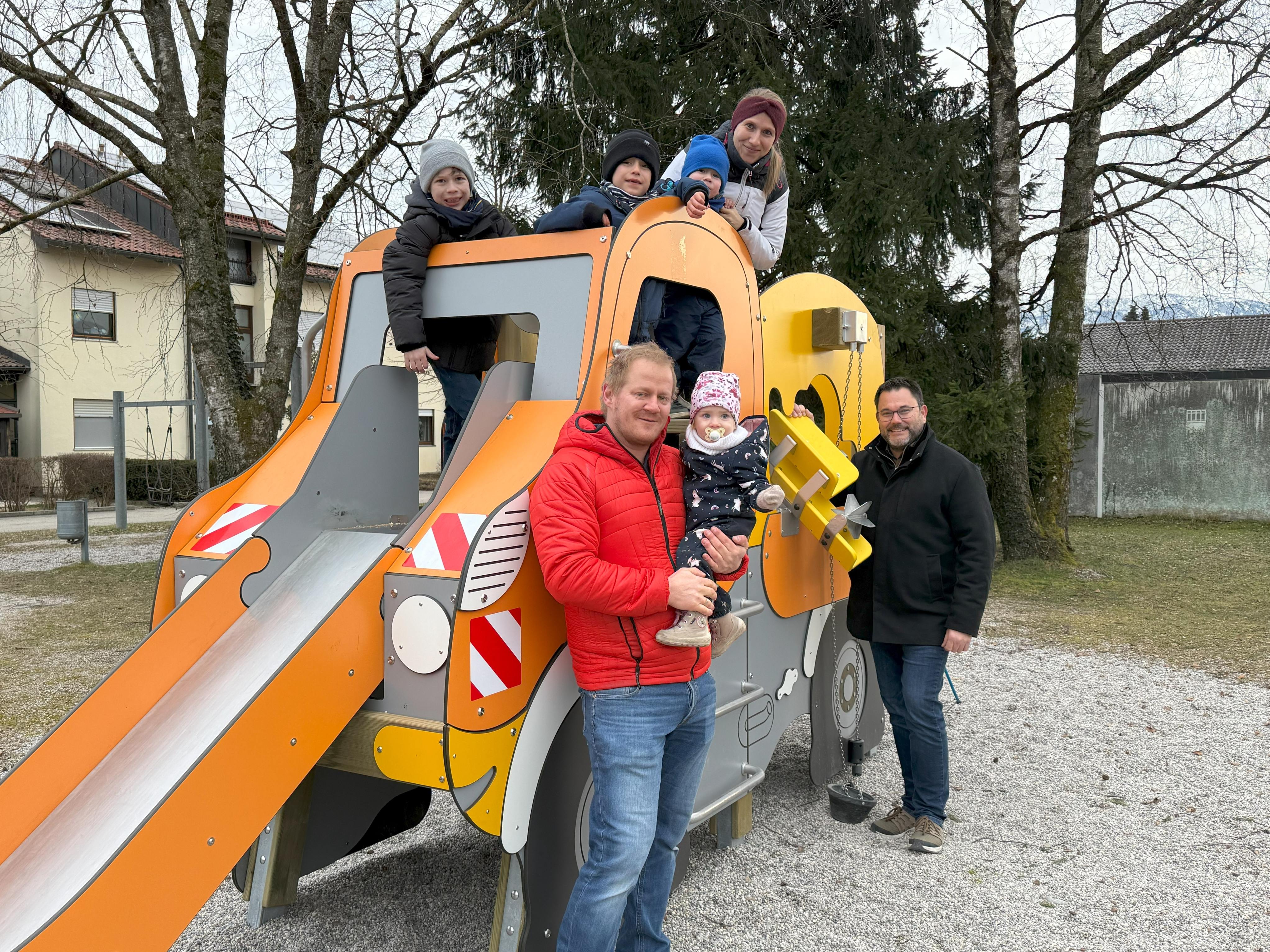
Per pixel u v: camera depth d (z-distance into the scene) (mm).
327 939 2918
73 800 1989
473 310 2848
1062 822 3914
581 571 2016
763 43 11297
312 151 7363
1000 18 10859
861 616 3725
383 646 2318
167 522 17438
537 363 2684
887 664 3727
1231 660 6871
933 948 2885
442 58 7172
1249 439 17281
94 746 2129
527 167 10508
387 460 2861
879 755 4801
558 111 10523
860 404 4465
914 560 3496
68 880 1800
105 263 13602
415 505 2965
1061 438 11516
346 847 3205
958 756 4801
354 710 2258
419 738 2199
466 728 2111
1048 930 3004
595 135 9711
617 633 2109
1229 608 8883
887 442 3699
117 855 1799
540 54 10961
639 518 2154
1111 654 7090
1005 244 10977
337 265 10391
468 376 3623
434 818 3957
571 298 2676
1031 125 11562
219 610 2373
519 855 2389
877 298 10938
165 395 22250
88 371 22297
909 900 3199
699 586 2074
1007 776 4488
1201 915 3104
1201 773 4527
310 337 3545
